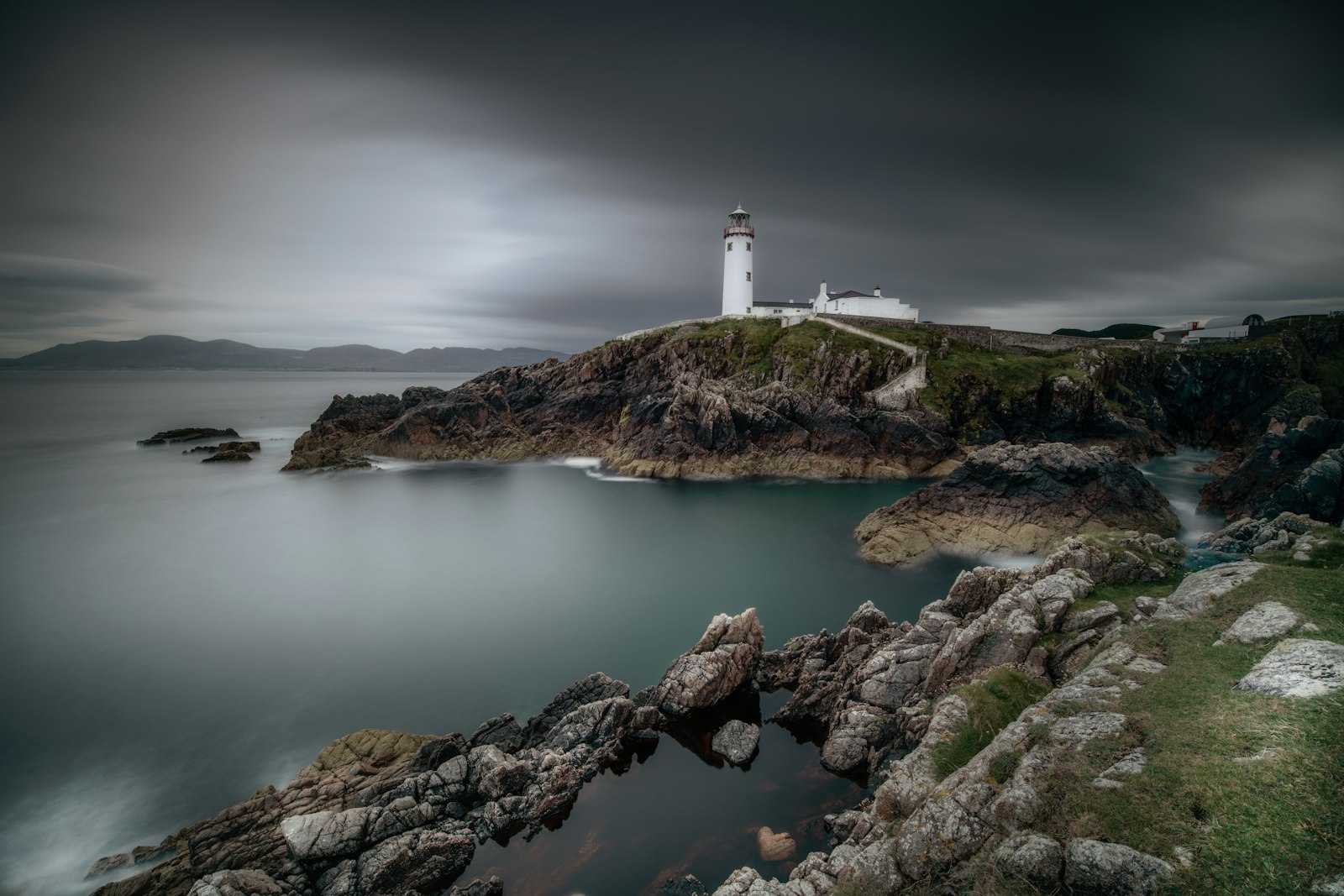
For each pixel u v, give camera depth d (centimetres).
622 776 2916
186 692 3891
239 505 8331
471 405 11850
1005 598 2986
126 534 7088
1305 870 1289
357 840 2403
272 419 18675
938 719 2359
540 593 5297
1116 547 3372
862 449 9600
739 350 11694
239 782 3136
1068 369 10981
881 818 2081
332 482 9606
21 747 3397
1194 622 2350
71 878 2583
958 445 9906
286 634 4625
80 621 4872
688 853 2453
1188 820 1476
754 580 5444
